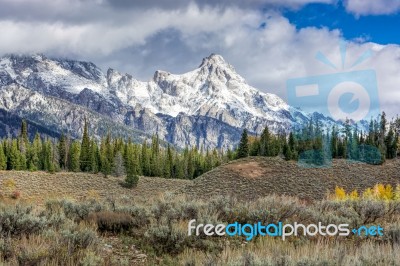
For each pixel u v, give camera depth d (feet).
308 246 24.86
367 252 21.74
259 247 26.84
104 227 36.17
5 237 26.22
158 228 30.94
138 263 26.14
